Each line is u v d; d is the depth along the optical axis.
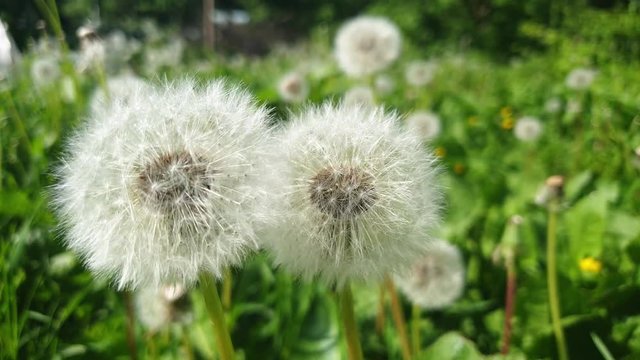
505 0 1.65
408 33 1.88
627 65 0.63
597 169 0.32
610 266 0.19
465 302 0.20
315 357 0.15
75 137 0.10
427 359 0.12
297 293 0.17
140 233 0.09
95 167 0.09
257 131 0.09
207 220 0.09
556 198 0.15
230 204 0.09
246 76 0.48
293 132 0.10
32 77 0.32
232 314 0.17
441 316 0.19
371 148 0.10
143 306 0.14
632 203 0.23
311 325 0.16
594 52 0.70
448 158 0.33
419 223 0.10
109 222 0.09
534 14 1.59
